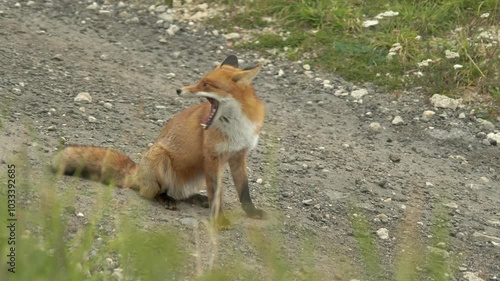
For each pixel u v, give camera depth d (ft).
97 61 100.17
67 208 53.36
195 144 60.54
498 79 97.09
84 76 93.30
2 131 67.97
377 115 93.66
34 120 75.41
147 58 104.94
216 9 120.16
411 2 113.29
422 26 108.88
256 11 117.80
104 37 109.91
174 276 45.06
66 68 94.94
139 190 62.08
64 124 76.38
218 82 58.18
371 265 47.73
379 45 106.32
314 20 113.19
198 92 57.62
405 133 89.76
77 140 72.64
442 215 67.21
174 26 114.52
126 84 93.81
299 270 52.24
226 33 114.73
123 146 74.23
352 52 106.11
